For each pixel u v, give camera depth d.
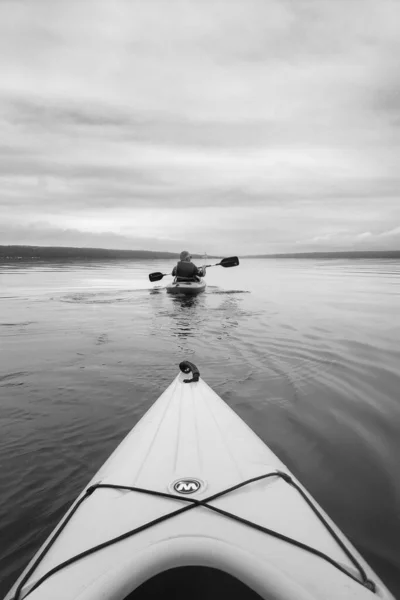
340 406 3.67
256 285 18.41
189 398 3.10
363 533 1.99
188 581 1.29
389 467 2.61
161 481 1.81
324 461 2.71
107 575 1.16
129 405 3.71
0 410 3.60
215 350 5.75
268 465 2.01
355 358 5.27
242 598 1.28
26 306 10.47
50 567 1.32
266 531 1.44
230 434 2.46
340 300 12.02
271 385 4.25
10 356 5.44
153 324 7.88
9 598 1.22
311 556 1.35
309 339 6.45
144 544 1.37
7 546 1.97
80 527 1.52
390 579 1.71
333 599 1.18
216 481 1.80
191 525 1.47
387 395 3.94
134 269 35.97
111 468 2.04
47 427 3.26
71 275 25.69
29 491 2.40
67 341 6.38
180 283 13.09
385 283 19.62
